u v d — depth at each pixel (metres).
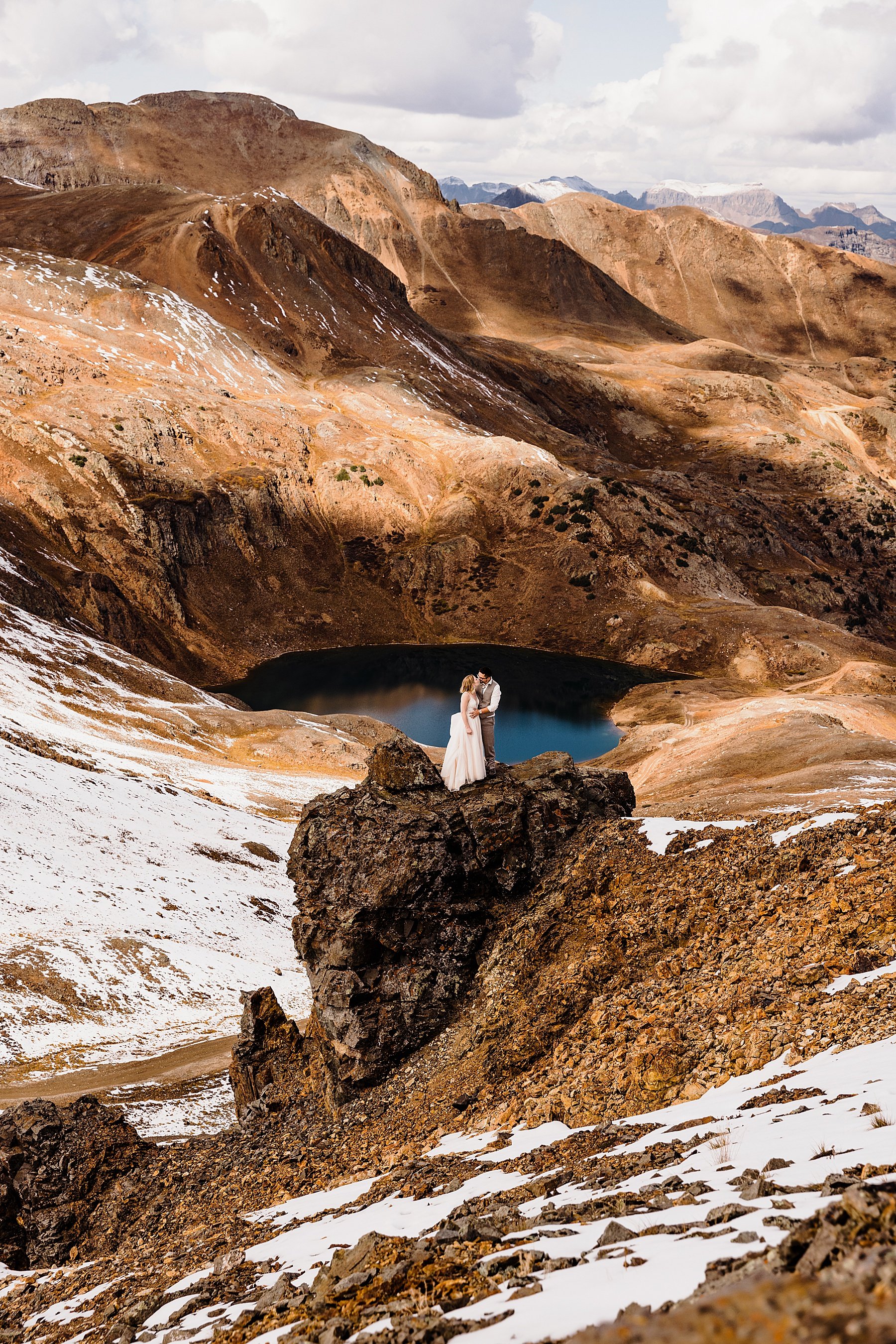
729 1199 5.97
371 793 19.45
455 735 19.34
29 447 148.00
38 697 88.00
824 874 13.30
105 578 133.75
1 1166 18.88
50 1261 17.92
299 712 111.88
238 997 50.25
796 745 68.69
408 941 17.67
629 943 14.91
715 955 13.22
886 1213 3.79
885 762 58.12
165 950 51.56
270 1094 20.27
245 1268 10.10
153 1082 35.81
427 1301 5.82
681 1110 9.88
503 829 18.19
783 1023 10.41
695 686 130.75
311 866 19.20
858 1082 7.75
